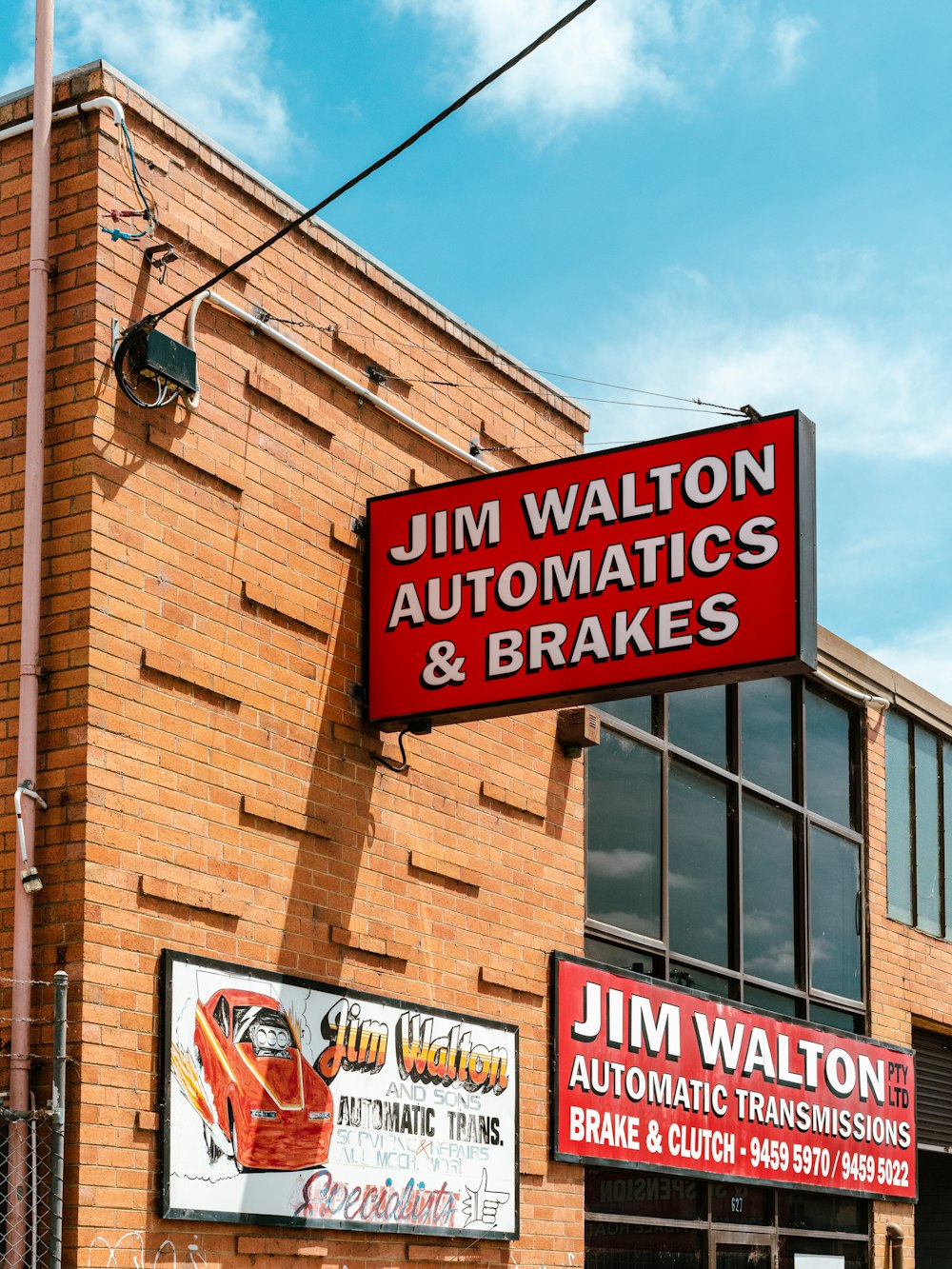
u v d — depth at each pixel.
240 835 9.82
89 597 9.02
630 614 10.15
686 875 14.74
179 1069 9.06
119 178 9.63
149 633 9.39
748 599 9.79
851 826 17.56
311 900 10.27
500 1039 11.65
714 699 15.61
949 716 19.50
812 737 17.11
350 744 10.80
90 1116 8.54
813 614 9.73
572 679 10.23
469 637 10.65
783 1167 14.71
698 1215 13.80
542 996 12.26
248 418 10.36
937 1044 18.91
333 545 10.91
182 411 9.84
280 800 10.14
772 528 9.81
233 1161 9.30
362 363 11.41
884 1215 16.42
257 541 10.28
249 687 10.05
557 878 12.67
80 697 8.93
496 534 10.71
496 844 12.07
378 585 11.05
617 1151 12.66
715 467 10.06
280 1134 9.65
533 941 12.27
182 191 10.09
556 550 10.47
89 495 9.15
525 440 13.02
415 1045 10.84
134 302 9.62
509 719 12.46
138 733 9.22
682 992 13.79
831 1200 15.82
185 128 10.16
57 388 9.37
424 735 11.52
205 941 9.45
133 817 9.09
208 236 10.23
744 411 10.00
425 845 11.34
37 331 9.34
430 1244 10.80
